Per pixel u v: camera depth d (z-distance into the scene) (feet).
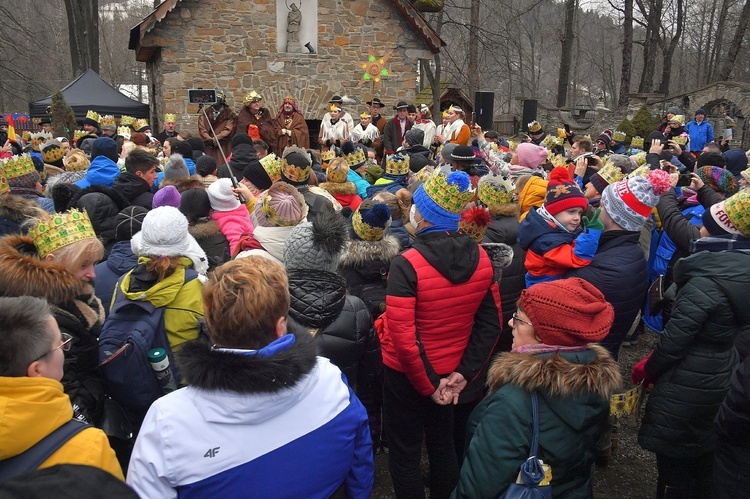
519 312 7.17
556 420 6.55
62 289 7.42
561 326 6.61
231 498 5.31
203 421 5.24
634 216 10.19
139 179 14.71
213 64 43.75
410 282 8.70
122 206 13.46
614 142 34.06
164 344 8.38
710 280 9.05
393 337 8.71
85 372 7.73
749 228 9.65
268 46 44.65
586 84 187.32
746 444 7.72
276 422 5.47
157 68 46.06
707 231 10.39
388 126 36.04
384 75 46.85
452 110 28.02
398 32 46.73
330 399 5.82
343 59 46.21
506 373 6.81
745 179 14.46
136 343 7.91
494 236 12.33
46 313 5.54
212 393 5.24
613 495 11.62
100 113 50.19
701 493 9.95
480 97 49.14
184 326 8.41
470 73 67.10
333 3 45.55
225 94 44.21
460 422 10.40
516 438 6.48
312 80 45.78
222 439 5.26
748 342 8.25
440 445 9.75
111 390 8.01
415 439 9.73
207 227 12.32
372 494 11.57
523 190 13.88
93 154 17.10
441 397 9.06
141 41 42.19
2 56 105.91
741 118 65.51
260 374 5.20
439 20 65.26
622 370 16.76
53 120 41.98
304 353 5.58
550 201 10.43
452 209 8.96
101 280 10.53
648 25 87.20
